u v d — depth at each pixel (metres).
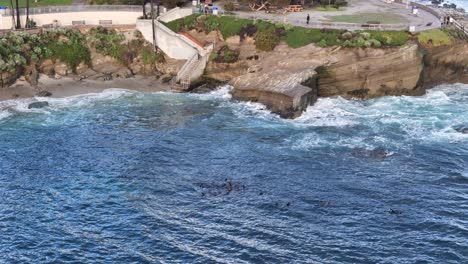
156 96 87.38
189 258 49.97
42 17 99.62
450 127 77.19
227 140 72.75
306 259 49.78
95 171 64.81
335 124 77.69
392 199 59.12
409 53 86.19
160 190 60.78
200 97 87.31
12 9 95.62
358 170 65.19
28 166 65.81
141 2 107.19
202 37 98.38
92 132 74.94
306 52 87.56
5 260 49.75
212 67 92.56
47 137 73.31
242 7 108.62
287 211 56.84
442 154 69.38
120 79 92.69
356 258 49.91
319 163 66.75
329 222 55.09
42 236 53.19
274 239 52.56
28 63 90.06
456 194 60.31
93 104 83.88
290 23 95.12
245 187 61.34
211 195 59.78
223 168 65.56
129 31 99.06
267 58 90.44
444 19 100.06
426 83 93.19
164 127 76.62
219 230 53.91
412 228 54.09
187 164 66.50
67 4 109.69
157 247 51.44
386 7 113.56
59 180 62.84
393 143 72.06
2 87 86.75
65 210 57.25
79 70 93.94
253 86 84.25
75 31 96.25
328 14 105.31
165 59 96.56
